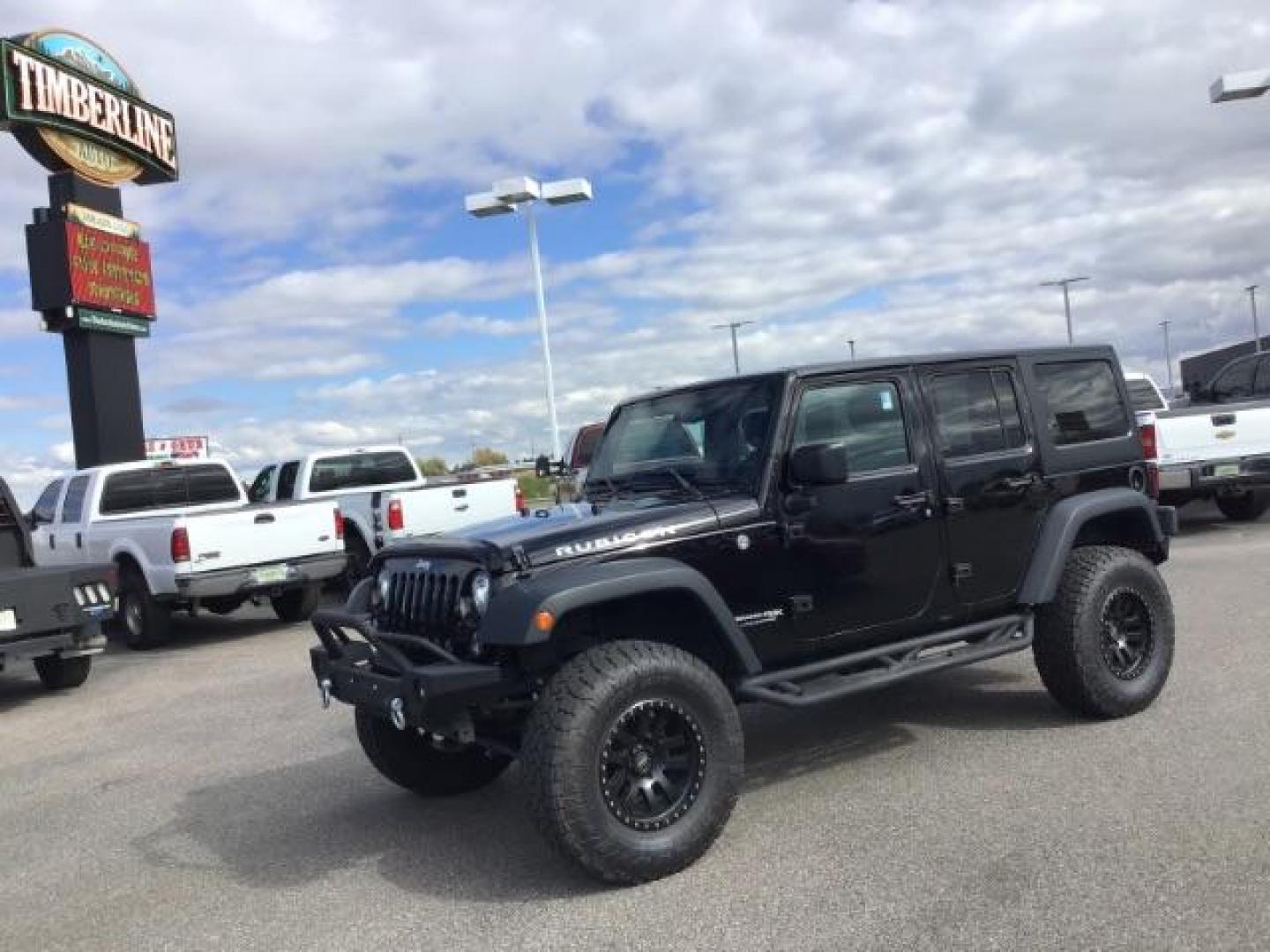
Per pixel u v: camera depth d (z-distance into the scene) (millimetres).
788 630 4926
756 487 4863
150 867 4934
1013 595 5660
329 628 4969
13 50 17406
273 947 3959
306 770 6340
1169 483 12477
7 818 5922
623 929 3834
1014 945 3480
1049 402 5945
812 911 3850
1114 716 5828
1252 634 7602
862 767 5441
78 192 18531
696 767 4320
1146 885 3824
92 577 9695
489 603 4281
